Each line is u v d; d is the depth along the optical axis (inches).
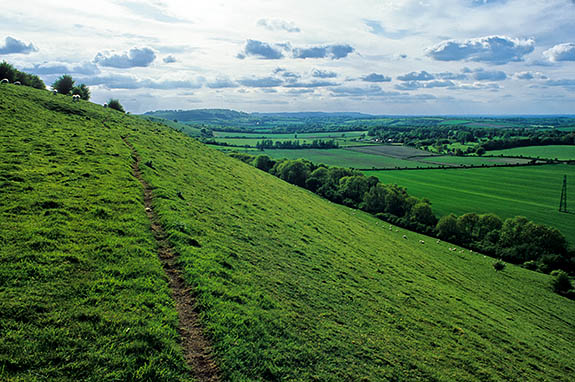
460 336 935.0
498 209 4266.7
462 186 5334.6
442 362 751.7
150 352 472.4
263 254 1005.2
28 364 401.4
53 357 418.6
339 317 792.9
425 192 5022.1
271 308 706.2
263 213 1488.7
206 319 587.2
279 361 555.8
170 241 832.3
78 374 409.1
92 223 783.7
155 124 3031.5
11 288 508.1
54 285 545.0
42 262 589.3
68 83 3484.3
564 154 7091.5
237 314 620.4
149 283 628.4
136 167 1418.6
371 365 642.2
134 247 732.7
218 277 732.0
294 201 2244.1
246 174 2474.2
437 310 1098.7
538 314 1658.5
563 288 2277.3
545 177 5649.6
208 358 509.0
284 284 851.4
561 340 1330.0
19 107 1815.9
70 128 1737.2
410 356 725.9
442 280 1632.6
